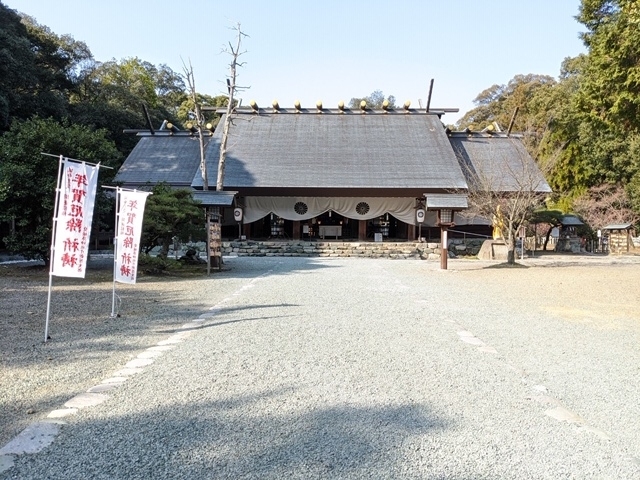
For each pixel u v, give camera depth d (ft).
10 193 36.11
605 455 8.37
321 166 71.77
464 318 21.33
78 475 7.48
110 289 30.07
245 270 43.91
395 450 8.40
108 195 45.11
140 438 8.77
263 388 11.57
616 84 26.50
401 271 44.52
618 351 15.71
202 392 11.25
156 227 36.50
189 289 30.22
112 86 99.09
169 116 113.70
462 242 71.15
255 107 84.64
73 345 15.90
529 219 63.00
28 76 68.39
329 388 11.62
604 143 84.33
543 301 26.50
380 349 15.48
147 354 14.65
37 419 9.77
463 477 7.53
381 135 79.66
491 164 75.05
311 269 45.11
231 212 71.46
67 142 38.40
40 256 40.34
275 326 18.78
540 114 96.84
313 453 8.24
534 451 8.46
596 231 80.48
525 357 14.93
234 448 8.41
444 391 11.55
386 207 70.33
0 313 21.52
